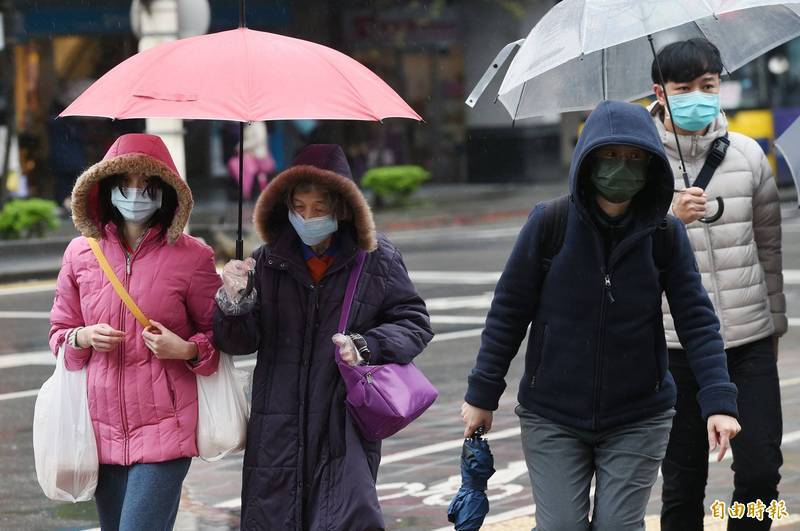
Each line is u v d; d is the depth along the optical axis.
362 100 12.79
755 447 14.93
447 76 88.94
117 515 13.48
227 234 55.59
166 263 13.10
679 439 15.16
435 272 50.38
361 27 85.38
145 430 13.01
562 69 15.70
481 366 13.00
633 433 12.58
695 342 12.77
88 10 74.50
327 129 83.38
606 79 15.88
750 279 15.25
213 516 19.22
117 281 12.99
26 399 28.56
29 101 73.75
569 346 12.52
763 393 15.13
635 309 12.41
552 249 12.59
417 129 88.38
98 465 13.12
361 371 12.83
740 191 15.23
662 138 15.38
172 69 12.79
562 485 12.58
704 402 12.64
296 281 13.16
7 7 69.44
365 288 13.23
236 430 13.20
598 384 12.47
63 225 65.94
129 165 12.66
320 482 12.95
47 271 53.53
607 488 12.58
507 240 62.28
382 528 12.97
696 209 14.41
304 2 82.44
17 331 38.41
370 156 85.38
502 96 15.22
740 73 71.94
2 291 48.94
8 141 67.44
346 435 12.97
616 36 13.41
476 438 13.30
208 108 12.48
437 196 82.62
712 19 15.91
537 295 12.79
